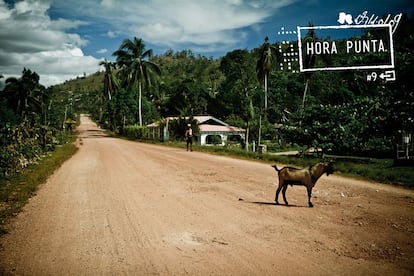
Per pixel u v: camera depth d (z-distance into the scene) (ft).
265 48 129.29
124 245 17.52
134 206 25.32
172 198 27.53
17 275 14.28
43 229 20.38
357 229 19.02
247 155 60.59
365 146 74.64
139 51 151.64
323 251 16.06
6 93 177.47
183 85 215.92
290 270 14.15
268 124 148.56
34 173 41.47
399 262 14.76
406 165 46.68
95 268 14.85
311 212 22.66
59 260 15.79
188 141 74.54
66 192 31.07
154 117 213.66
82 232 19.70
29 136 64.80
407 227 19.20
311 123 71.05
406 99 54.13
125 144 106.73
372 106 62.54
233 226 20.04
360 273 13.80
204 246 17.06
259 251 16.22
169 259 15.60
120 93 206.08
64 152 72.69
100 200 27.55
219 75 303.07
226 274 13.93
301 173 23.98
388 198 26.50
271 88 190.29
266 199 26.66
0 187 32.96
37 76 187.21
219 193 29.04
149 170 43.60
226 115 208.44
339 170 40.96
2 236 19.20
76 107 531.50
